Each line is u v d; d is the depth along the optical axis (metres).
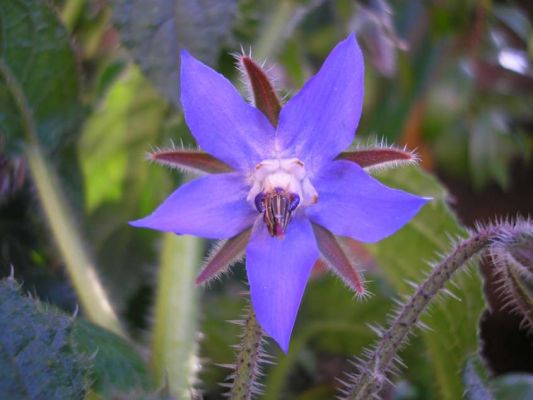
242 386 0.13
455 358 0.16
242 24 0.19
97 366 0.14
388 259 0.17
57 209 0.17
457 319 0.16
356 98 0.13
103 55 0.19
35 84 0.17
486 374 0.16
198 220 0.13
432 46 0.23
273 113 0.13
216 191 0.13
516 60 0.25
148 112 0.19
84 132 0.19
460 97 0.25
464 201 0.29
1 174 0.17
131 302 0.19
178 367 0.16
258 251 0.13
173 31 0.16
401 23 0.22
